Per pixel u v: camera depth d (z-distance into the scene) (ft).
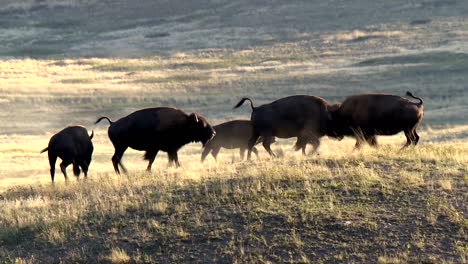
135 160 224.33
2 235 96.94
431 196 94.99
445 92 369.30
